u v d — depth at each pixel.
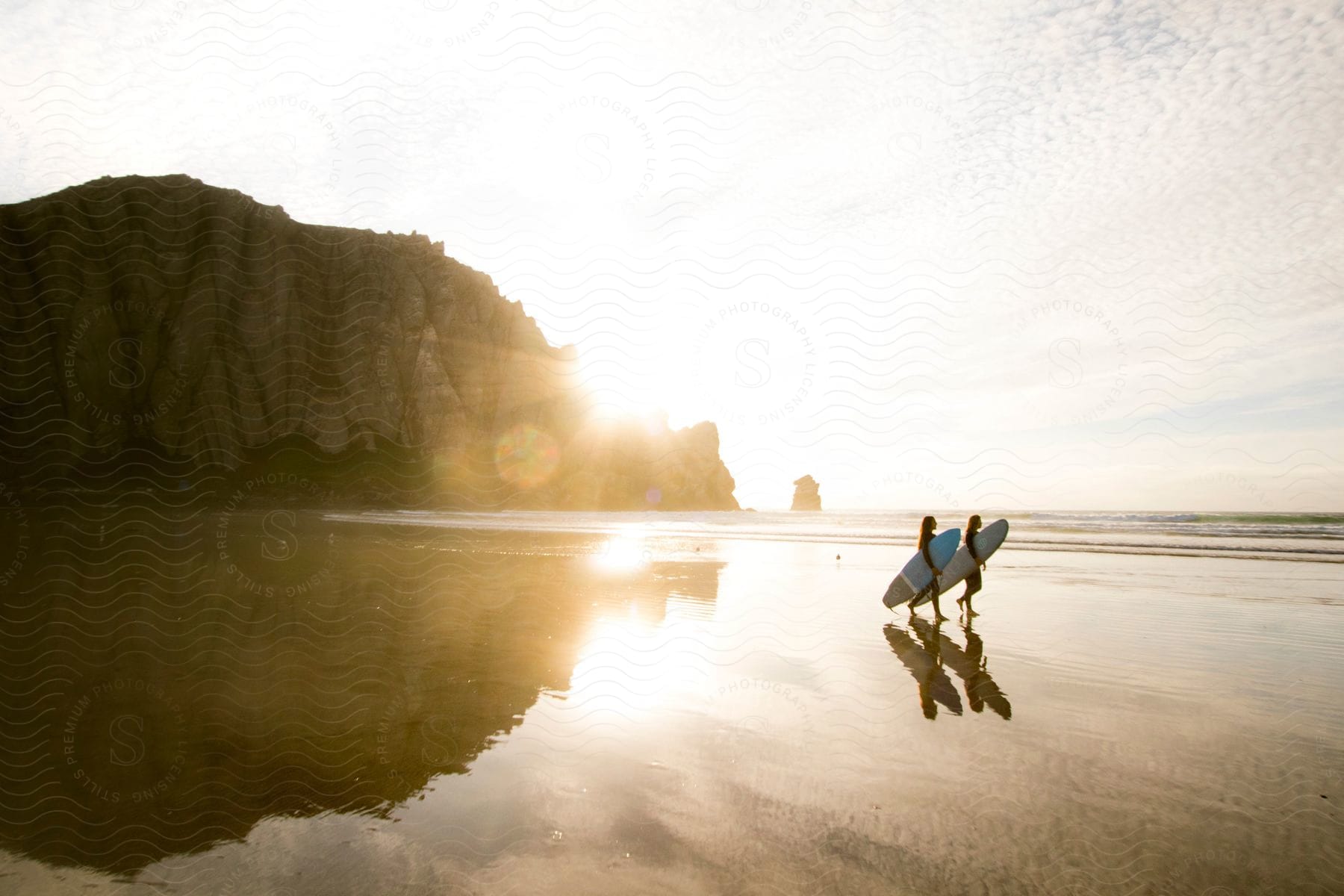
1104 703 5.58
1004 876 3.08
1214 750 4.57
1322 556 17.28
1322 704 5.50
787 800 3.88
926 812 3.72
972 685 6.13
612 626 8.84
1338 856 3.18
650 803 3.87
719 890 2.99
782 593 11.61
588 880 3.10
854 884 3.02
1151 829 3.48
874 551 20.69
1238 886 2.96
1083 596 11.16
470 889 3.06
